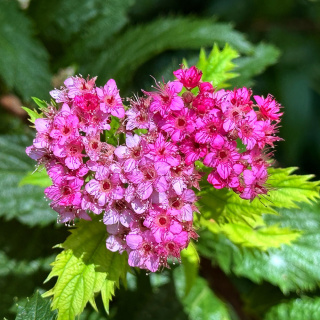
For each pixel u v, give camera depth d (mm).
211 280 155
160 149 98
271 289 156
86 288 106
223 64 129
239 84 155
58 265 107
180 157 99
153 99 105
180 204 99
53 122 101
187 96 102
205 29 161
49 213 146
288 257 149
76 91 103
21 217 144
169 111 100
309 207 152
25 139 154
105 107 100
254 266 149
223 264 147
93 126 101
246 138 99
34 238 153
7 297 144
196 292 154
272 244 121
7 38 167
